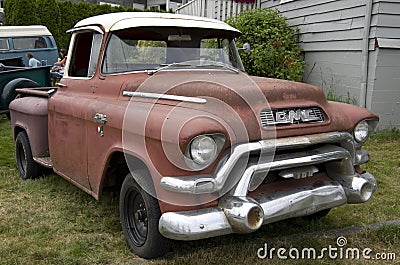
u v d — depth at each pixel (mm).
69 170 4434
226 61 4586
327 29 8969
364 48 7840
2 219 4262
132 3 23047
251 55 9125
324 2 9000
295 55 9328
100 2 22000
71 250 3600
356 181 3549
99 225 4133
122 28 3996
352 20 8234
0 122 10133
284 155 3242
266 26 9562
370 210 4484
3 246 3650
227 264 3365
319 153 3340
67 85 4613
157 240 3283
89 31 4336
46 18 17000
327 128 3443
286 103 3303
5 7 17281
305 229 4082
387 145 7102
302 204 3246
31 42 14695
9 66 12398
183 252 3557
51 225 4133
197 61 4219
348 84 8492
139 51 4047
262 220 2967
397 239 3805
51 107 4707
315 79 9531
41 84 10477
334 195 3412
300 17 9852
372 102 7859
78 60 4594
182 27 4203
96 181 3875
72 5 17656
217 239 3795
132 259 3465
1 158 6723
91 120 3838
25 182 5449
